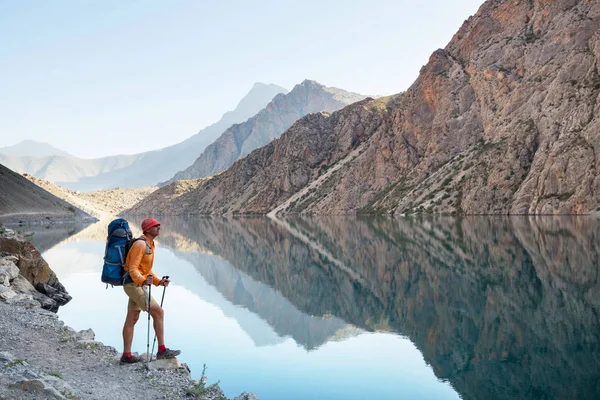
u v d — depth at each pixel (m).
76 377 9.63
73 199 182.50
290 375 12.74
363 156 159.75
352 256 39.16
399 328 17.06
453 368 12.59
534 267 26.41
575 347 13.25
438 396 10.94
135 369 10.48
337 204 155.25
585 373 11.46
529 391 10.62
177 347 15.45
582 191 76.88
